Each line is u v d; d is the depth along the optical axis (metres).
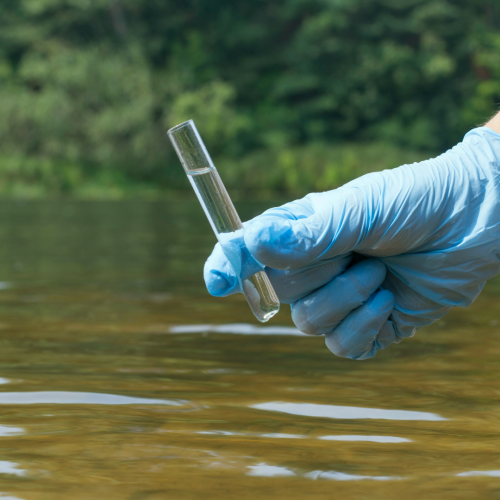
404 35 22.78
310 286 0.94
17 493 0.58
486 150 0.97
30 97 20.88
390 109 22.92
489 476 0.62
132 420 0.83
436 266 0.96
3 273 2.98
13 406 0.90
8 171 20.16
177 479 0.61
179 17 23.09
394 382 1.08
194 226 6.76
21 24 22.36
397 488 0.59
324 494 0.57
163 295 2.29
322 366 1.21
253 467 0.65
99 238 5.20
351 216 0.89
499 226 0.95
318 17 22.36
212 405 0.92
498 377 1.12
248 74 23.42
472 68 22.75
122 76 21.00
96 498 0.56
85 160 20.97
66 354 1.31
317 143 22.30
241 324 1.71
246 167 21.12
